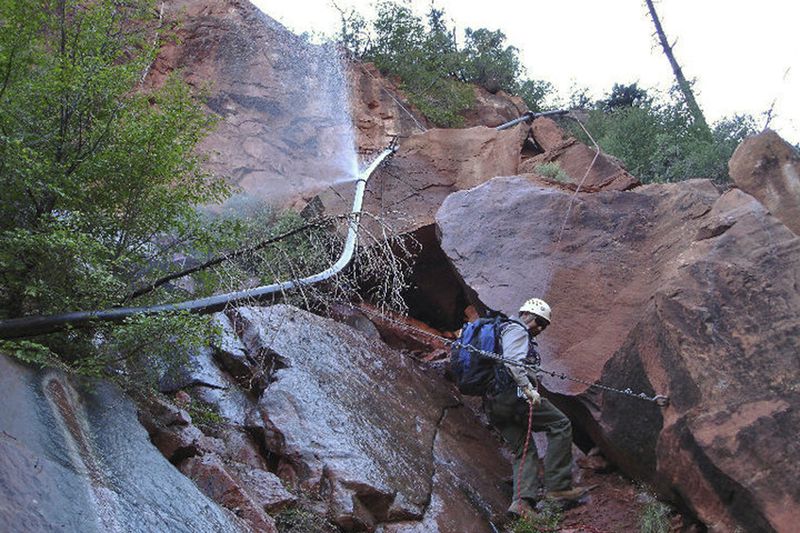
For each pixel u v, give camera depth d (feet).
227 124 36.47
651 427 18.38
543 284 22.54
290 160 36.32
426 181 32.14
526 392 18.51
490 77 50.06
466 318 29.68
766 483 15.84
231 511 14.67
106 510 11.43
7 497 10.21
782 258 18.47
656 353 18.48
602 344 20.95
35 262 14.52
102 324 14.48
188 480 14.12
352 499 17.02
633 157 40.37
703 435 16.66
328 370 21.04
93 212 15.81
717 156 36.81
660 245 22.57
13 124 15.17
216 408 18.95
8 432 11.39
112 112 16.01
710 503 16.76
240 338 21.40
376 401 21.08
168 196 16.85
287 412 18.67
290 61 40.57
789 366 16.88
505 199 25.14
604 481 20.20
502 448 22.61
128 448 13.48
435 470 19.72
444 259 29.35
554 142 35.73
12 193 14.75
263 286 17.17
